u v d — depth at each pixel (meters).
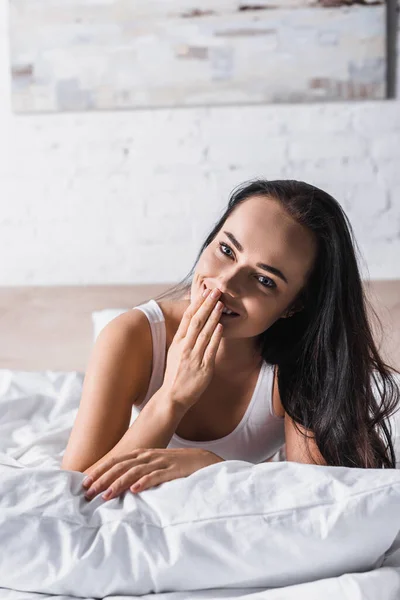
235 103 3.86
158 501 1.12
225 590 1.10
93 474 1.20
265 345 1.49
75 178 4.02
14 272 4.12
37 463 1.54
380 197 3.90
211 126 3.92
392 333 2.93
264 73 3.81
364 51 3.75
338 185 3.90
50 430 1.76
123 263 4.06
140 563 1.07
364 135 3.86
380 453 1.48
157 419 1.35
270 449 1.64
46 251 4.09
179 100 3.87
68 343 3.13
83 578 1.06
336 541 1.08
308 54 3.77
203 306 1.36
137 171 3.99
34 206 4.07
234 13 3.78
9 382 1.99
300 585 1.07
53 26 3.87
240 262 1.34
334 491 1.11
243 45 3.80
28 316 3.50
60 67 3.90
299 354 1.48
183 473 1.22
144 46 3.84
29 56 3.91
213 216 3.98
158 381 1.51
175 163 3.97
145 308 1.53
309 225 1.37
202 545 1.07
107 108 3.92
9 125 4.02
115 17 3.83
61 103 3.93
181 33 3.82
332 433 1.45
